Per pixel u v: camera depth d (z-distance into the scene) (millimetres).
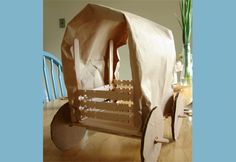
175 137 1108
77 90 992
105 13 892
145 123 798
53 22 2357
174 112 1102
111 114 936
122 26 1053
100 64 1177
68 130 1033
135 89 863
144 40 906
